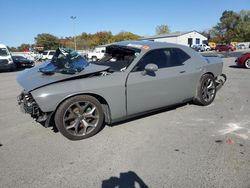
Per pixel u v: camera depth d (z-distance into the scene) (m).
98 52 31.59
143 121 4.79
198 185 2.83
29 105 4.01
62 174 3.10
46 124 3.88
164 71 4.79
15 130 4.53
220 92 7.06
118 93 4.20
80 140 4.04
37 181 2.96
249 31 85.69
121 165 3.27
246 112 5.27
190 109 5.49
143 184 2.88
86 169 3.20
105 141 3.98
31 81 4.12
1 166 3.30
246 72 11.48
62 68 4.22
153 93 4.63
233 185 2.82
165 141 3.93
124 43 5.19
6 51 18.36
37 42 76.38
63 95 3.78
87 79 4.05
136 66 4.46
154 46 4.84
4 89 9.04
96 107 4.09
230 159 3.35
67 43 73.06
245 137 4.04
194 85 5.37
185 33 55.94
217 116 5.04
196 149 3.65
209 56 6.25
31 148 3.79
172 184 2.86
